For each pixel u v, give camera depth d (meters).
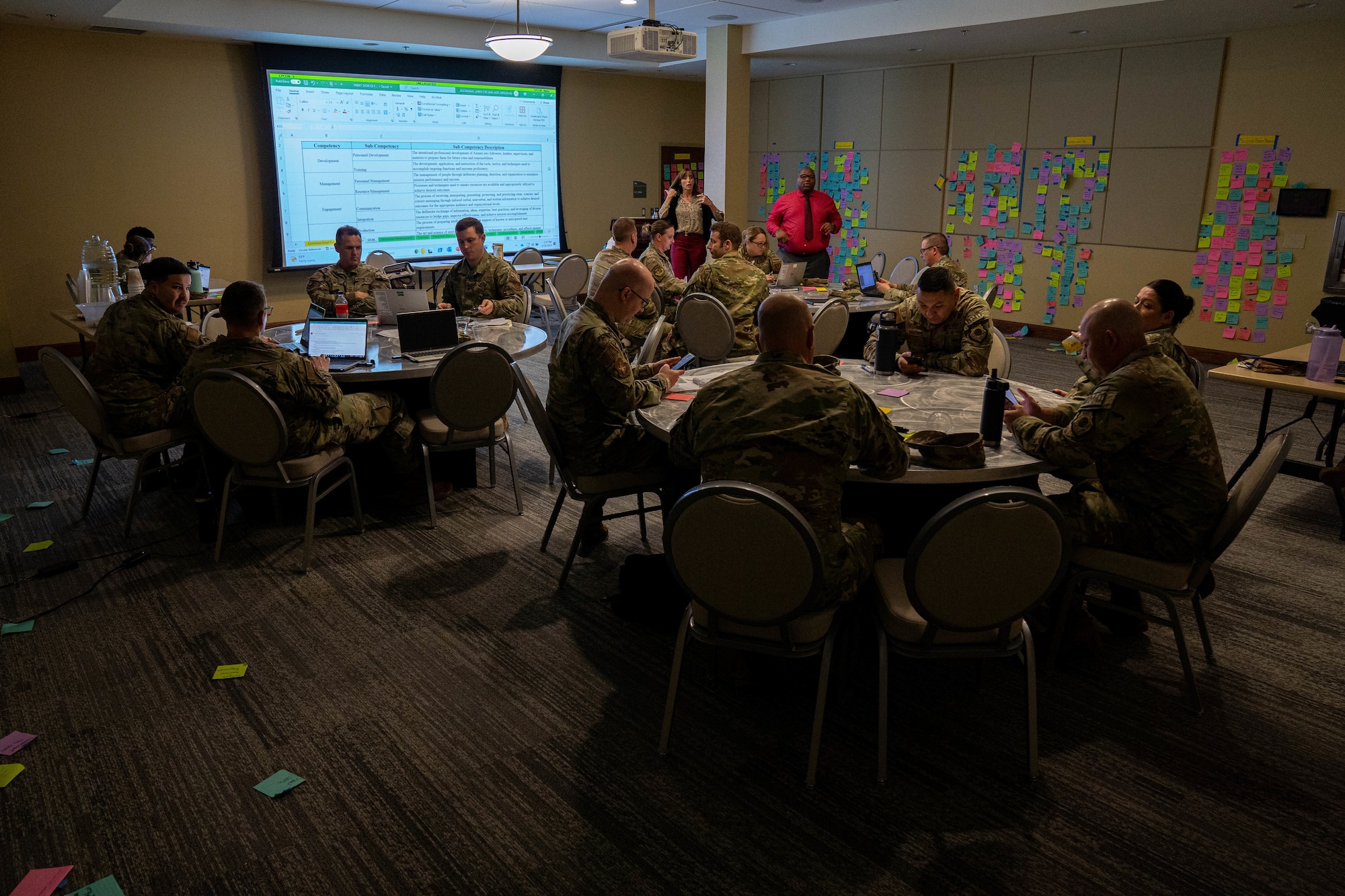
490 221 9.37
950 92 8.45
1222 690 2.51
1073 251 7.73
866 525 2.34
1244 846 1.91
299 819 2.00
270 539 3.56
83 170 7.05
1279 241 6.46
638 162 10.70
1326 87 6.05
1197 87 6.70
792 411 1.96
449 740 2.28
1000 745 2.26
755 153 10.65
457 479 4.14
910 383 3.12
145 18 6.31
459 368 3.27
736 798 2.06
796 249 7.93
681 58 5.76
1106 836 1.94
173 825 1.98
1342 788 2.10
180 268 3.54
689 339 4.74
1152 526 2.32
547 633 2.83
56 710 2.41
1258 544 3.52
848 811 2.02
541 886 1.80
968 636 2.02
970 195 8.45
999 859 1.87
